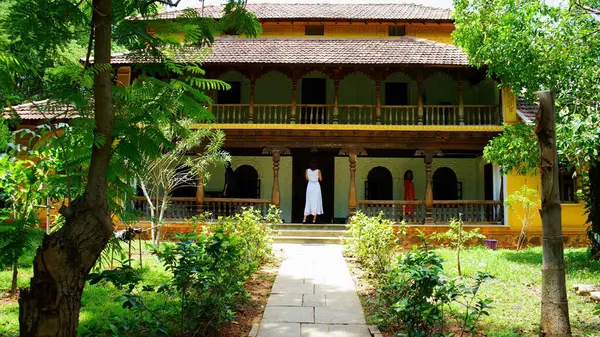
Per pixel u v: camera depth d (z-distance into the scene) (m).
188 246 5.12
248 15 5.38
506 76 11.21
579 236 14.88
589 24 10.05
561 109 9.26
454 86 18.42
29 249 5.86
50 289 3.66
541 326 4.98
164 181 12.71
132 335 5.39
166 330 5.02
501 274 9.23
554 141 5.03
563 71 9.70
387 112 17.28
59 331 3.66
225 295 5.95
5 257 5.69
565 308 4.88
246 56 15.33
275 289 7.91
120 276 4.40
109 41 4.08
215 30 5.27
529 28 9.88
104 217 3.96
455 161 19.03
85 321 6.00
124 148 3.91
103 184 3.98
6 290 7.89
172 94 4.16
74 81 3.76
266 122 16.86
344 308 6.80
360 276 9.04
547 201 5.00
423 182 19.02
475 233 9.20
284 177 19.02
